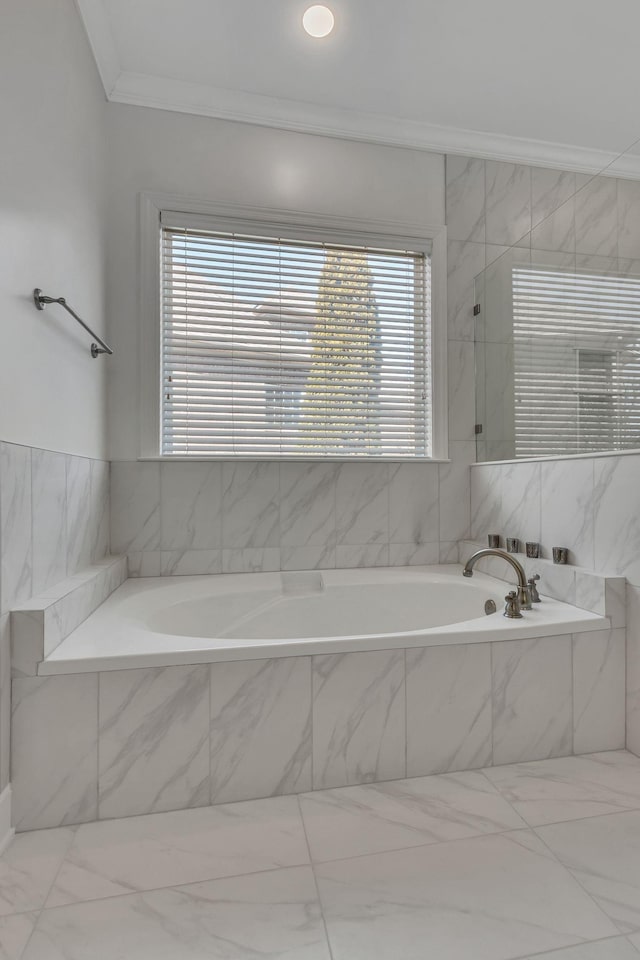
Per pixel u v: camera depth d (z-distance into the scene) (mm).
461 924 1034
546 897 1103
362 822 1365
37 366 1510
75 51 1870
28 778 1342
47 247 1596
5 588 1304
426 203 2719
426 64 2232
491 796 1482
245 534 2488
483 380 2709
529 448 2316
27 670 1346
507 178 2820
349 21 2004
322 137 2586
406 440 2717
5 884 1147
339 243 2619
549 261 2197
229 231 2480
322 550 2576
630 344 1770
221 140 2469
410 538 2695
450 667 1617
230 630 2199
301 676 1509
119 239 2369
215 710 1452
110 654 1400
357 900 1099
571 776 1594
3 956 964
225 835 1315
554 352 2152
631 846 1266
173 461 2416
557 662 1715
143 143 2391
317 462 2574
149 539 2400
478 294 2752
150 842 1289
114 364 2365
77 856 1239
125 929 1026
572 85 2359
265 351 2525
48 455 1595
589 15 1981
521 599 1881
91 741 1377
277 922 1043
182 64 2236
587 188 1996
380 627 2377
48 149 1600
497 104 2482
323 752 1521
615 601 1776
